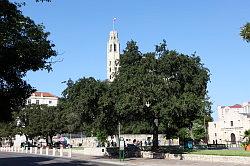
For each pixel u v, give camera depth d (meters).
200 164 33.47
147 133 92.00
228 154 37.56
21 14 18.70
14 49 18.62
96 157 50.91
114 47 165.62
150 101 40.47
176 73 43.88
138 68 42.91
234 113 112.06
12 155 62.22
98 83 45.00
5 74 19.67
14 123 97.25
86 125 53.69
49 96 174.75
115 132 60.78
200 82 43.56
